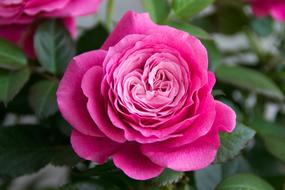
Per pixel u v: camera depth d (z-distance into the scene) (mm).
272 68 513
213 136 304
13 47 384
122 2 580
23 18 382
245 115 430
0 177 364
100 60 317
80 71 314
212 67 401
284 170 494
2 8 379
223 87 421
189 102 302
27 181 571
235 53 576
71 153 336
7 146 371
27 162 366
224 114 309
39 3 377
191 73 309
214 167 385
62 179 605
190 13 385
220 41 686
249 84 404
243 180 352
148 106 307
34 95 366
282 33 547
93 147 309
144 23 326
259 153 481
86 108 312
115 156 306
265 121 455
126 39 312
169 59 310
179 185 360
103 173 337
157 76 311
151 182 316
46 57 385
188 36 313
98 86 310
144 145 303
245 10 557
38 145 374
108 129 304
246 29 541
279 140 410
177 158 299
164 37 312
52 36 387
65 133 359
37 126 380
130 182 344
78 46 417
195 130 299
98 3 395
